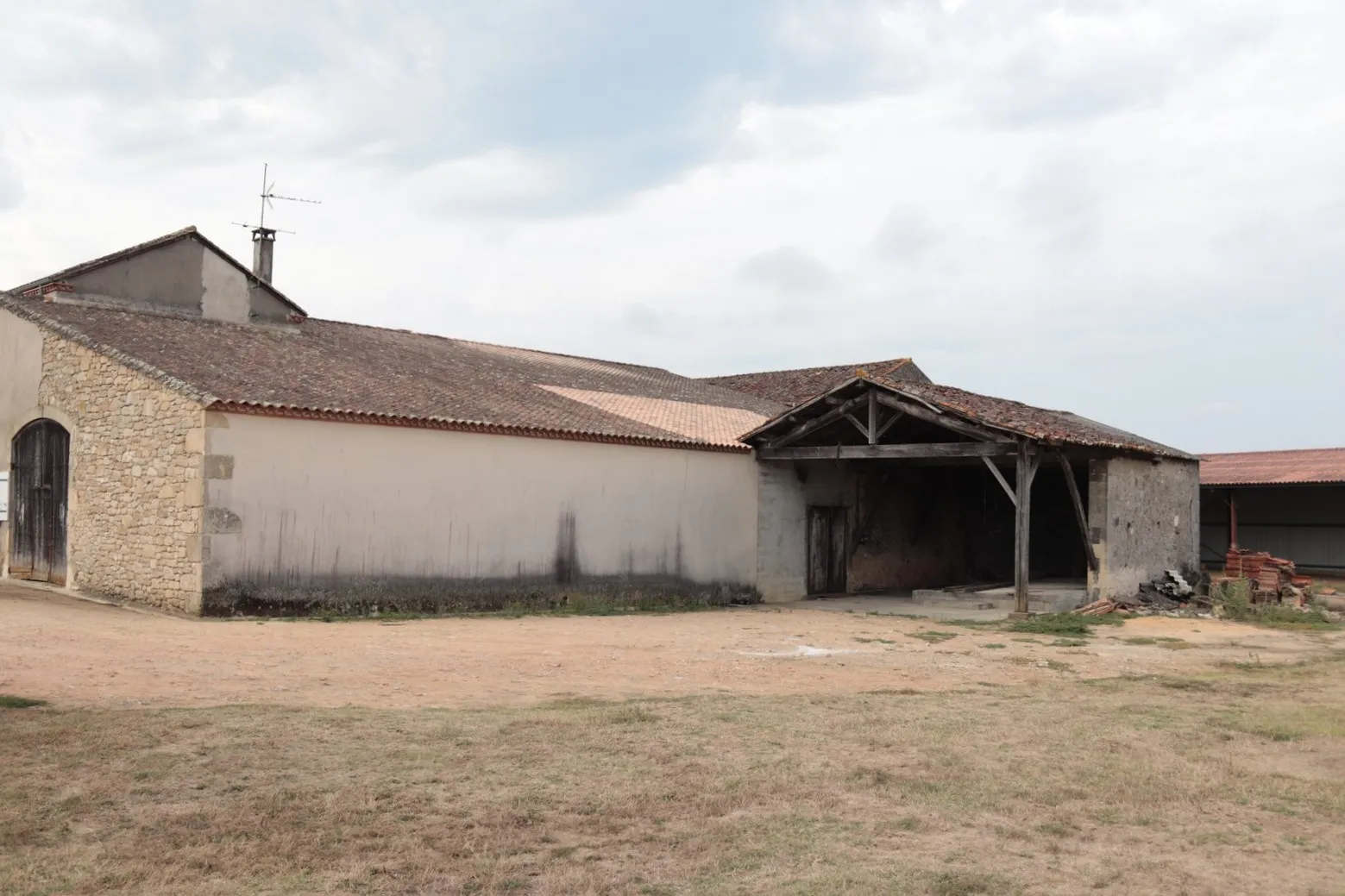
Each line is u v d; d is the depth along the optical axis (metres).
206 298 18.28
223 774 5.57
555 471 16.02
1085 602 17.84
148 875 4.28
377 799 5.29
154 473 13.08
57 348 15.13
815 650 11.81
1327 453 28.69
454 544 14.70
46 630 10.09
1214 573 26.77
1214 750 6.86
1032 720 7.71
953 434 20.31
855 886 4.39
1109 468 18.12
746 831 5.03
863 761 6.34
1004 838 5.06
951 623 15.69
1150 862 4.77
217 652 9.53
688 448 18.02
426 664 9.53
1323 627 15.98
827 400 18.30
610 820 5.14
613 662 10.20
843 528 21.55
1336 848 5.03
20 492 15.72
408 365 17.95
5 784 5.28
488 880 4.37
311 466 13.28
